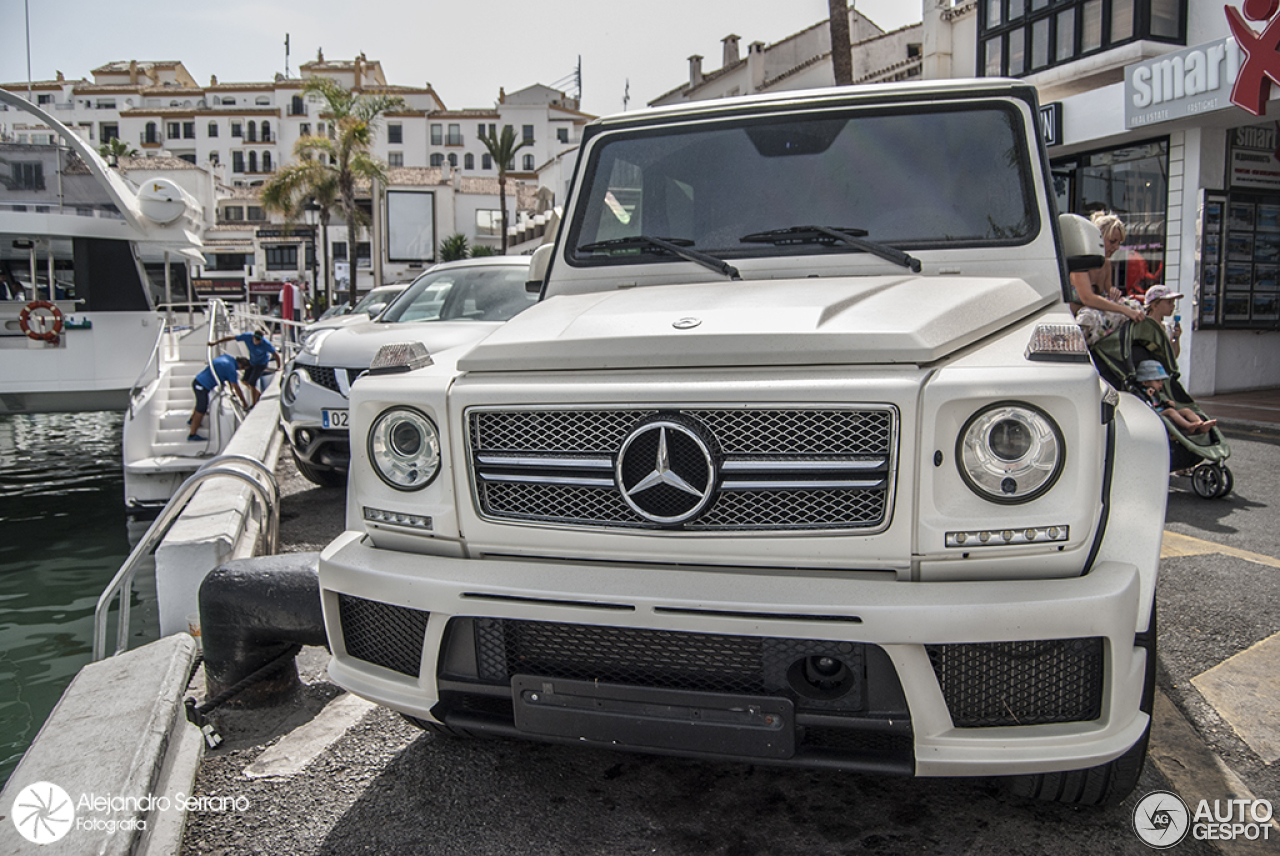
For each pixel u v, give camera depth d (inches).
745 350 90.1
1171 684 141.1
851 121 129.6
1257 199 500.1
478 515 97.4
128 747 109.6
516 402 94.3
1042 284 115.5
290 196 1920.5
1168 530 231.5
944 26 713.6
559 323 105.4
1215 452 255.4
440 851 101.7
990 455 84.4
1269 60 406.3
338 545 107.5
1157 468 96.9
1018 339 93.6
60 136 561.6
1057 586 83.4
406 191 2508.6
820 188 126.8
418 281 332.2
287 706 141.7
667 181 133.6
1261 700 134.8
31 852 89.5
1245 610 171.6
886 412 84.7
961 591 82.7
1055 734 84.6
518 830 105.2
